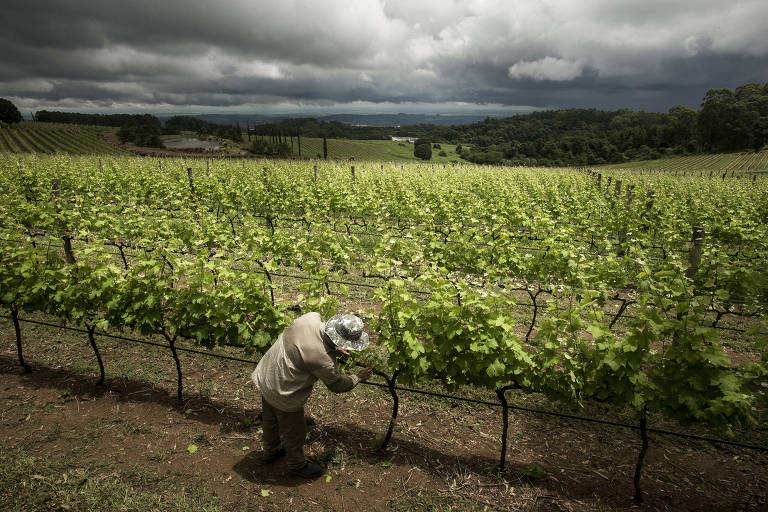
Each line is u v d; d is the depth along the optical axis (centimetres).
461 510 340
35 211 1023
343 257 799
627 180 2688
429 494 356
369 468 386
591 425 455
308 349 328
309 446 410
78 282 498
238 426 437
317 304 449
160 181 1762
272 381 337
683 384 332
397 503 346
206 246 884
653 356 346
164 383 509
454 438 431
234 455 397
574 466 395
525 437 434
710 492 364
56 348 578
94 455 388
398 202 1473
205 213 1128
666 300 395
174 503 336
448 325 381
